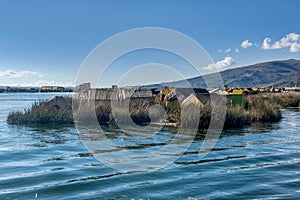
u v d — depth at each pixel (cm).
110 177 924
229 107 2284
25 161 1127
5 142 1530
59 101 2714
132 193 785
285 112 3419
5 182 870
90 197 755
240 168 1025
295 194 771
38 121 2391
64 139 1630
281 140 1588
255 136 1728
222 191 797
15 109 3612
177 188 822
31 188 820
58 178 911
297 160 1135
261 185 844
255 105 2756
